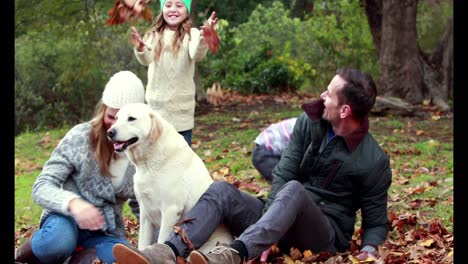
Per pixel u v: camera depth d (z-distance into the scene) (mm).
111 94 4547
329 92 4691
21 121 16297
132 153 4453
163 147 4473
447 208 6559
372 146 4801
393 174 8703
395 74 16172
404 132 12484
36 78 16453
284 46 22984
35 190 4461
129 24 16859
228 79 20938
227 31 22125
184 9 6230
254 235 4270
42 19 15891
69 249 4480
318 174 4871
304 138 4926
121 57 16703
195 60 6266
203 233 4383
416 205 6801
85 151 4562
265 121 14406
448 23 16703
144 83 16484
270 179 6848
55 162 4555
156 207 4574
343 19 21406
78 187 4629
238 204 4602
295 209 4434
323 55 21516
